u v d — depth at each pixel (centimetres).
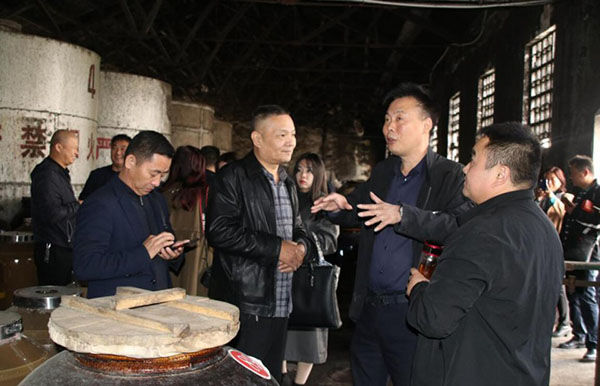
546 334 176
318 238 401
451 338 176
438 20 1209
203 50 1623
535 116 762
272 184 295
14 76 698
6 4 1073
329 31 1675
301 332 379
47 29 1130
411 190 266
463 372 172
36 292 245
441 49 1415
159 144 245
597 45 571
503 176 183
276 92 2048
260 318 275
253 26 1563
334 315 336
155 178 247
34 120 714
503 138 183
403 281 254
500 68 895
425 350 188
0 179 693
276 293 286
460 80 1199
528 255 168
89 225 238
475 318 173
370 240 271
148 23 1077
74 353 149
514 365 169
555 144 662
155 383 138
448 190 251
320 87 2103
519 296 166
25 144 708
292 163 2155
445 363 177
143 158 243
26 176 711
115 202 244
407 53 1454
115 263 232
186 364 144
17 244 412
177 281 362
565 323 553
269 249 269
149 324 143
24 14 1118
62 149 421
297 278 333
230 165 286
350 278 888
